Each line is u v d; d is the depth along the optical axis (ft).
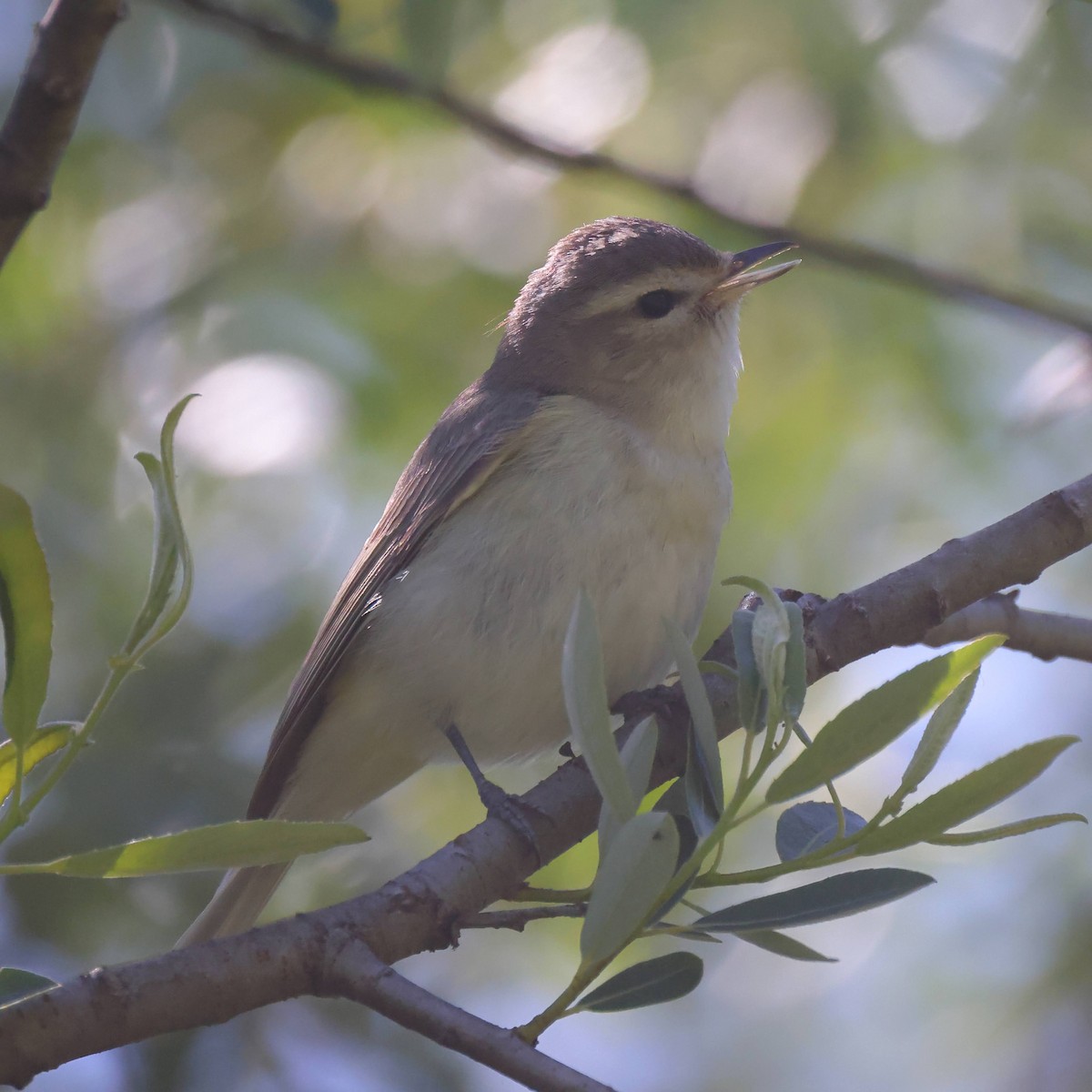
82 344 37.81
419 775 37.06
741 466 36.19
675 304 27.99
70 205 38.24
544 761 36.99
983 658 14.60
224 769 35.22
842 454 36.55
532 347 28.73
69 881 33.96
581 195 36.27
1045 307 30.63
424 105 29.81
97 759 34.68
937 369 36.52
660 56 35.04
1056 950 37.68
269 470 34.37
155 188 38.50
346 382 35.40
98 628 35.81
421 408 35.91
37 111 14.43
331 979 15.97
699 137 34.99
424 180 37.01
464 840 18.52
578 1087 14.43
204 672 35.91
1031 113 35.14
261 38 28.58
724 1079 39.83
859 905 15.56
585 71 35.01
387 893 17.37
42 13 39.29
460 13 34.83
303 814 29.19
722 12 34.99
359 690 27.12
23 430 37.37
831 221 35.32
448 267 36.58
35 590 14.40
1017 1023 37.91
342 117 37.24
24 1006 15.23
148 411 36.65
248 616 36.32
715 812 15.94
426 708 26.40
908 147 35.22
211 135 38.22
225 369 35.53
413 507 27.25
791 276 36.14
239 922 25.64
